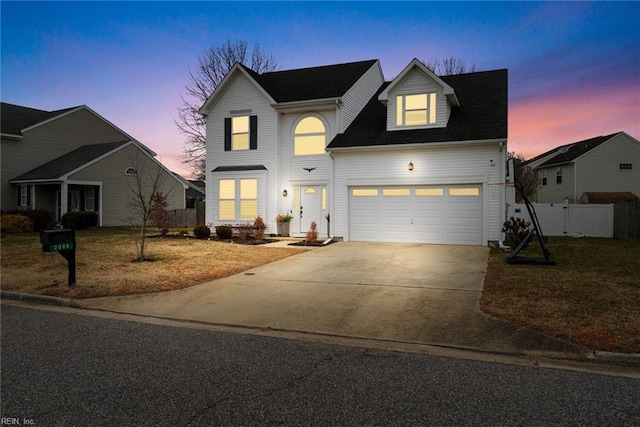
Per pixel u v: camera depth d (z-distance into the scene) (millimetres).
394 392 3783
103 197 25375
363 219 16688
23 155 25016
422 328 5711
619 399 3633
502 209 14594
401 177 15922
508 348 4941
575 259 11297
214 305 7117
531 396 3691
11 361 4625
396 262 11344
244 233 17297
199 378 4129
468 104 17047
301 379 4102
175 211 28047
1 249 13781
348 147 16328
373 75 21047
